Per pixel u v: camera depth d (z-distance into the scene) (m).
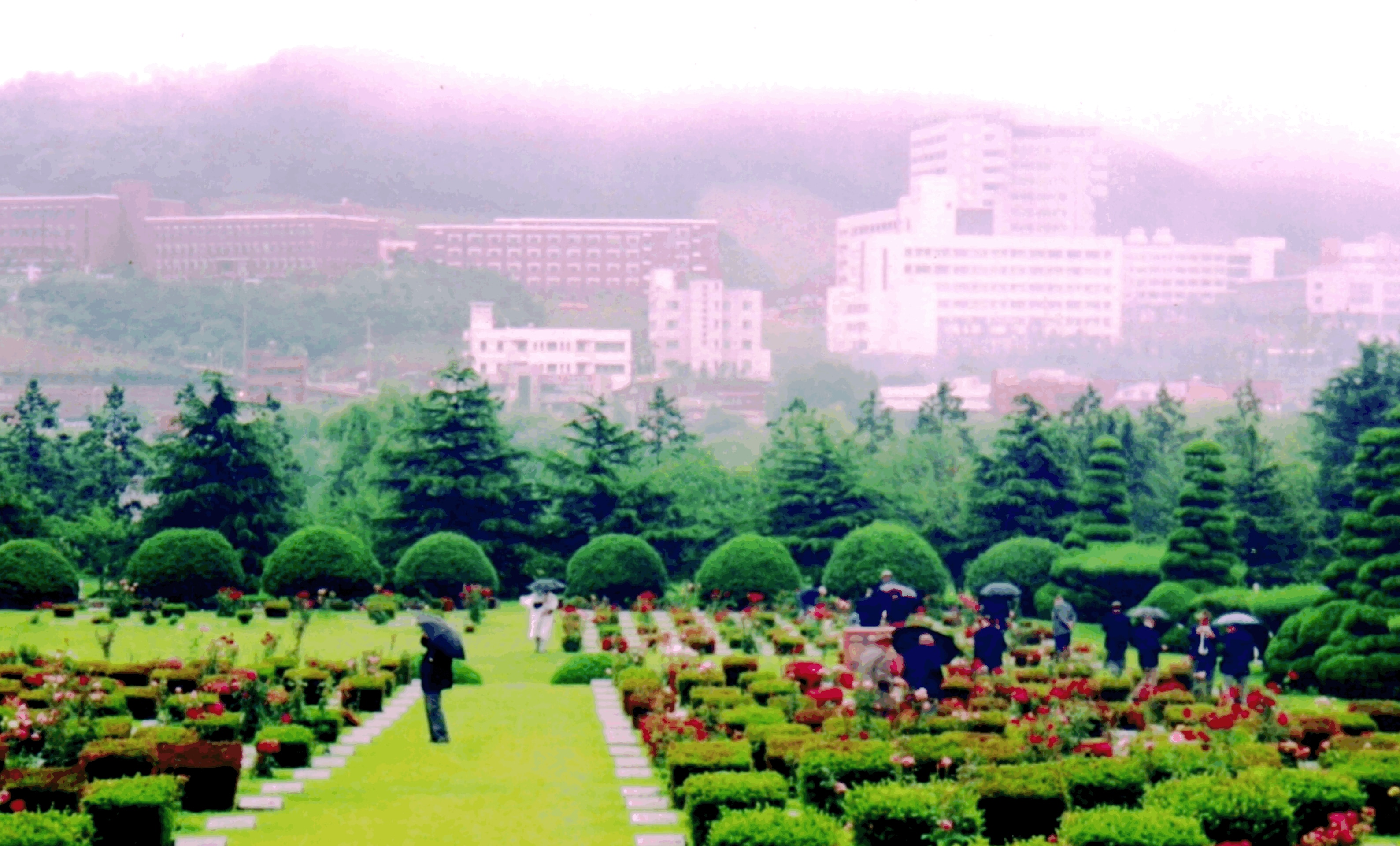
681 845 18.39
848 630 38.25
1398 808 20.09
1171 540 51.56
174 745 20.30
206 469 63.81
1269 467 61.91
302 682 29.59
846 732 22.58
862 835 17.27
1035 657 40.12
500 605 61.53
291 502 67.19
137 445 79.81
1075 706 25.36
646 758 25.06
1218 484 51.47
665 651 39.59
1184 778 20.36
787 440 75.62
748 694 30.72
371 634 48.16
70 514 75.50
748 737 23.36
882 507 69.50
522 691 35.75
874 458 84.44
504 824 19.55
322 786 22.23
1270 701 26.00
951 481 78.50
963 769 19.52
